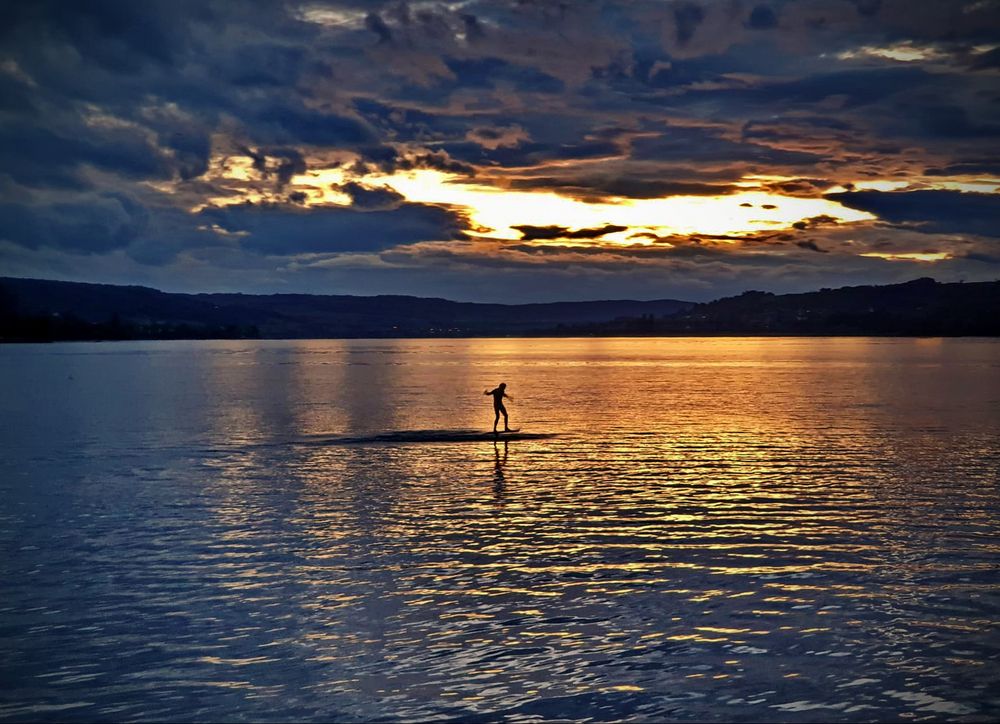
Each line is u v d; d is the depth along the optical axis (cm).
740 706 1231
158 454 3891
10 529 2328
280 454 3847
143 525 2370
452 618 1588
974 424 5088
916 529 2277
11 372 12888
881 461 3541
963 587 1758
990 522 2361
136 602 1686
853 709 1221
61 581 1830
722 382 10062
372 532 2269
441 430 4834
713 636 1493
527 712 1220
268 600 1694
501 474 3234
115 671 1360
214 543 2158
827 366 14862
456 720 1199
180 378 11356
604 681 1315
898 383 9650
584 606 1650
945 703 1239
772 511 2520
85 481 3125
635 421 5347
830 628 1527
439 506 2617
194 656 1418
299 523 2383
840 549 2067
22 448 4138
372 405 6844
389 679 1327
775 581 1806
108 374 12450
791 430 4784
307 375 12300
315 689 1295
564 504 2641
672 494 2802
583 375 12075
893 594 1714
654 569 1898
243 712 1223
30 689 1298
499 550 2073
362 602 1680
